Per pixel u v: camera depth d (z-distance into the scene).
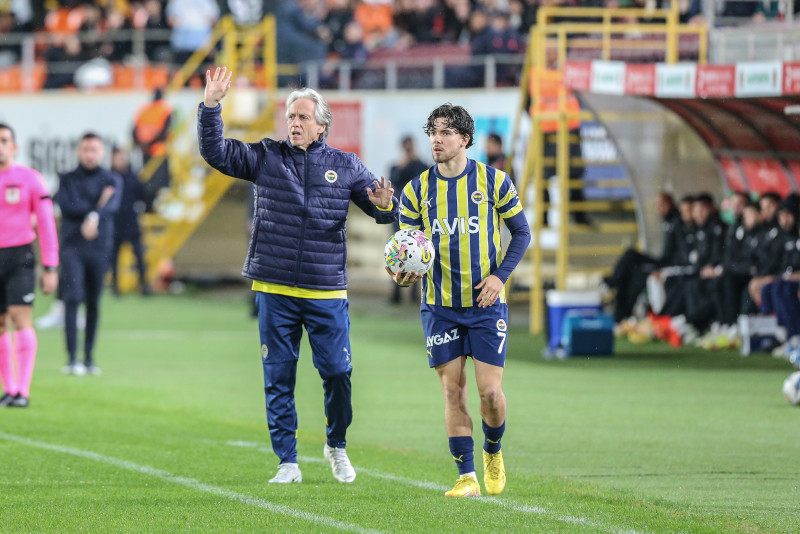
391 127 80.94
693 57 62.97
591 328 51.47
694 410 36.84
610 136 59.50
